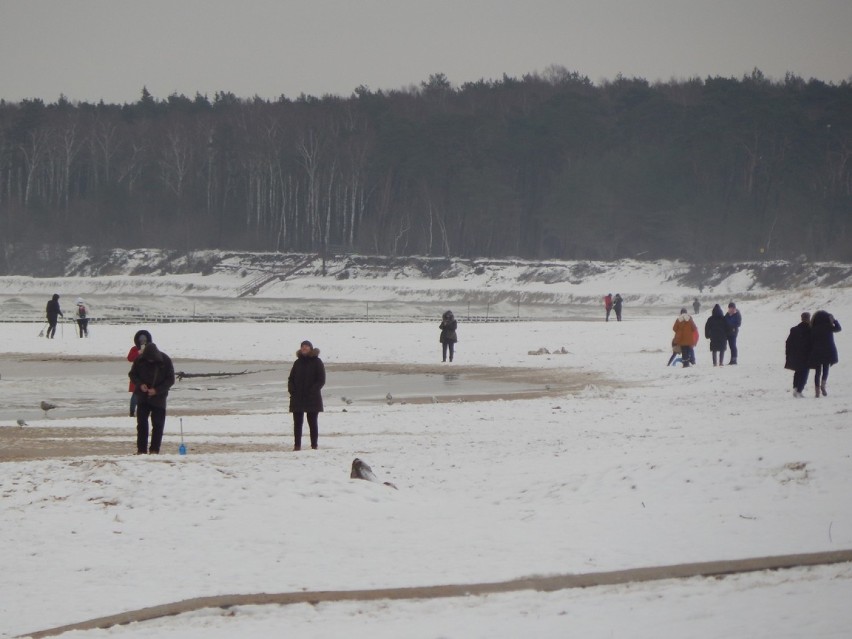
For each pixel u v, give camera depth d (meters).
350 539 47.19
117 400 124.06
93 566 43.59
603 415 100.00
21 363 166.25
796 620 31.58
